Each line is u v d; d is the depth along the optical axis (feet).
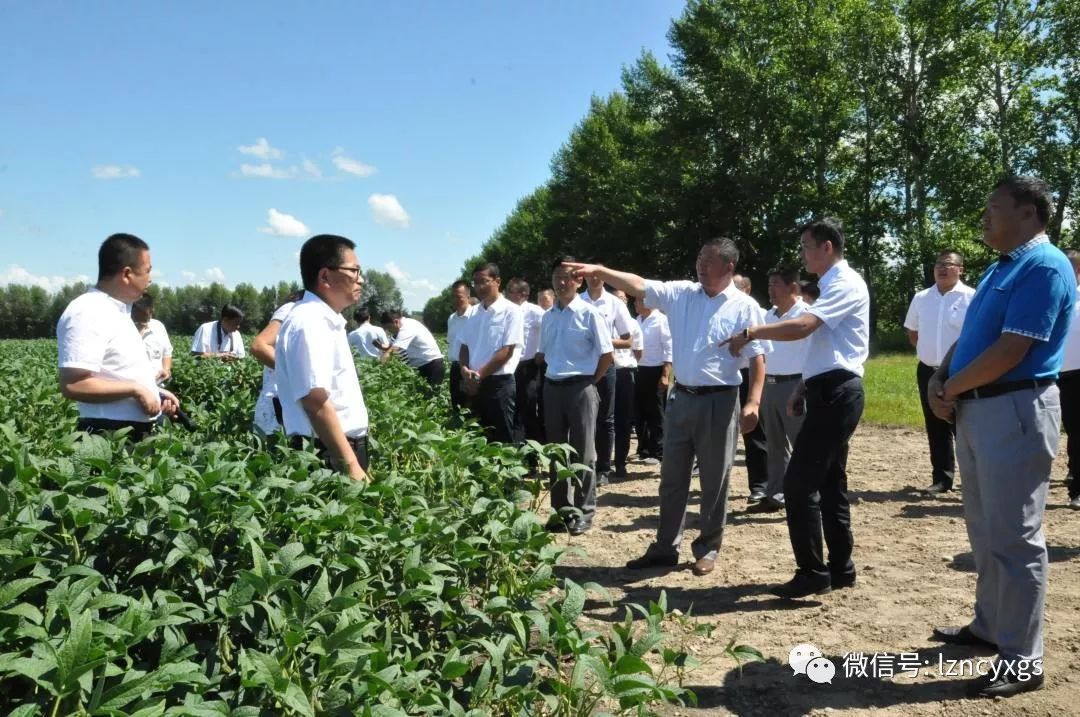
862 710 12.42
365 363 32.68
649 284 19.06
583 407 22.30
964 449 14.03
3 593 7.32
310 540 10.05
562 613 9.85
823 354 16.67
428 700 8.54
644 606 16.80
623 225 142.20
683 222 132.26
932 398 13.96
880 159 117.19
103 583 9.00
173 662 7.57
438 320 317.01
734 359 18.34
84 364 15.10
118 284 15.79
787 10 119.03
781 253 122.42
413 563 9.84
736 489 28.37
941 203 111.75
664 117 133.49
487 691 9.29
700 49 125.49
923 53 112.57
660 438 33.06
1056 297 12.19
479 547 12.19
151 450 12.73
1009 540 12.67
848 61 115.34
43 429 19.43
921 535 21.59
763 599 17.17
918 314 26.12
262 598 8.33
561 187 172.65
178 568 9.36
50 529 9.30
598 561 20.07
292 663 7.95
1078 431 23.56
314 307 12.98
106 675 7.04
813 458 16.61
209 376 35.24
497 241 251.39
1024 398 12.56
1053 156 111.34
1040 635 12.70
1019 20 117.19
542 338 23.17
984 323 12.98
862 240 118.21
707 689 13.20
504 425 26.63
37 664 6.70
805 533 16.76
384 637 9.88
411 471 14.84
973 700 12.51
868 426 41.75
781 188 120.98
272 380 18.97
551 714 9.69
